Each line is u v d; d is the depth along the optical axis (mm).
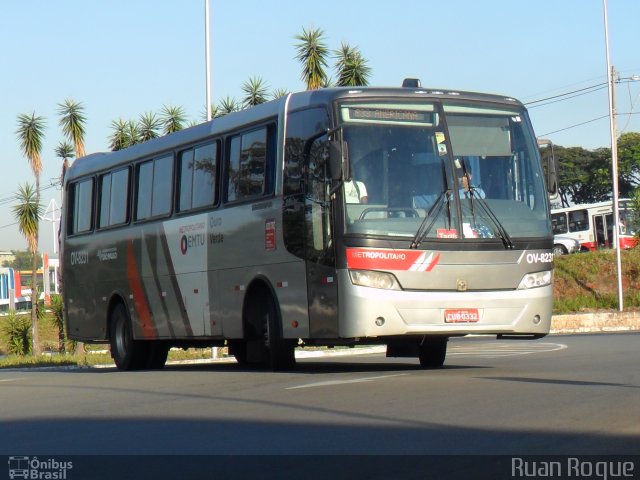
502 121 19594
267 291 20859
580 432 11195
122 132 51000
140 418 13805
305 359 32844
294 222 19578
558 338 38844
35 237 56531
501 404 13633
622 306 52188
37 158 56938
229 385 18078
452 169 18891
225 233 22109
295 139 19750
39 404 16453
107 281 27688
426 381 17141
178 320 24234
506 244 18891
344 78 47750
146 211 25719
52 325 59406
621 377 17516
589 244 83188
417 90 19234
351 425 12133
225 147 22375
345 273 18203
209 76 38781
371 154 18578
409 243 18344
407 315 18250
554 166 19734
